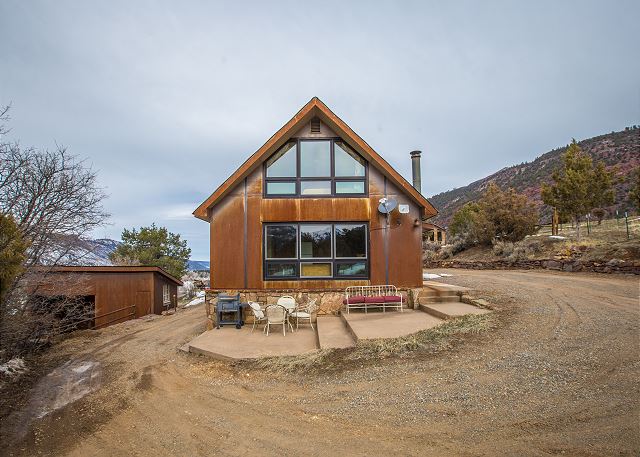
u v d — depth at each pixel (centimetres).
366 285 1240
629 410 490
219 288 1231
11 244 686
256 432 518
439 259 2939
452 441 457
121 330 1436
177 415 593
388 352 777
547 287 1355
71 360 985
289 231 1254
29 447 518
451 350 760
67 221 1076
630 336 767
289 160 1266
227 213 1246
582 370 623
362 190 1264
